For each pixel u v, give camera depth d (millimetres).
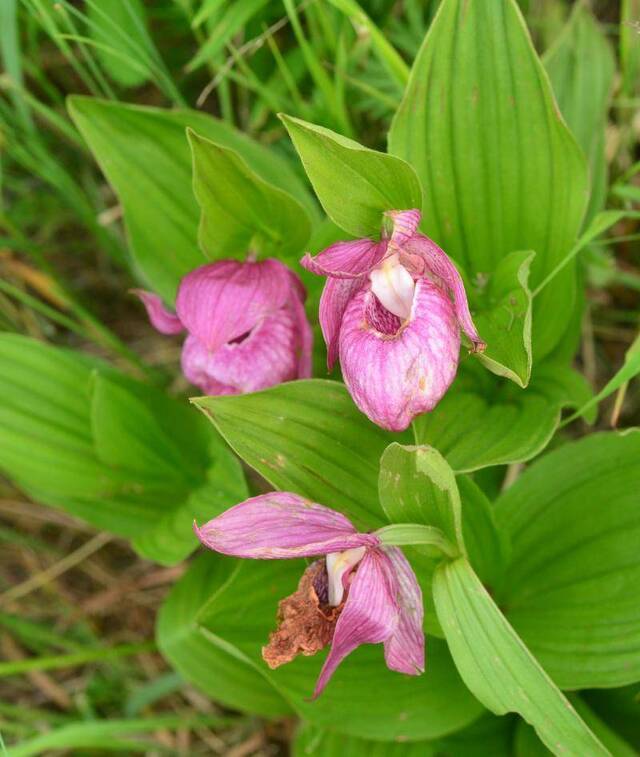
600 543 340
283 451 312
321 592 296
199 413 450
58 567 519
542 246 352
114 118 390
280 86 455
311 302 393
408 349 283
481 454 322
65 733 365
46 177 481
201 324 346
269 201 349
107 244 519
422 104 330
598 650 324
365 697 350
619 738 353
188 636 400
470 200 347
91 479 415
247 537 270
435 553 292
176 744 472
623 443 347
